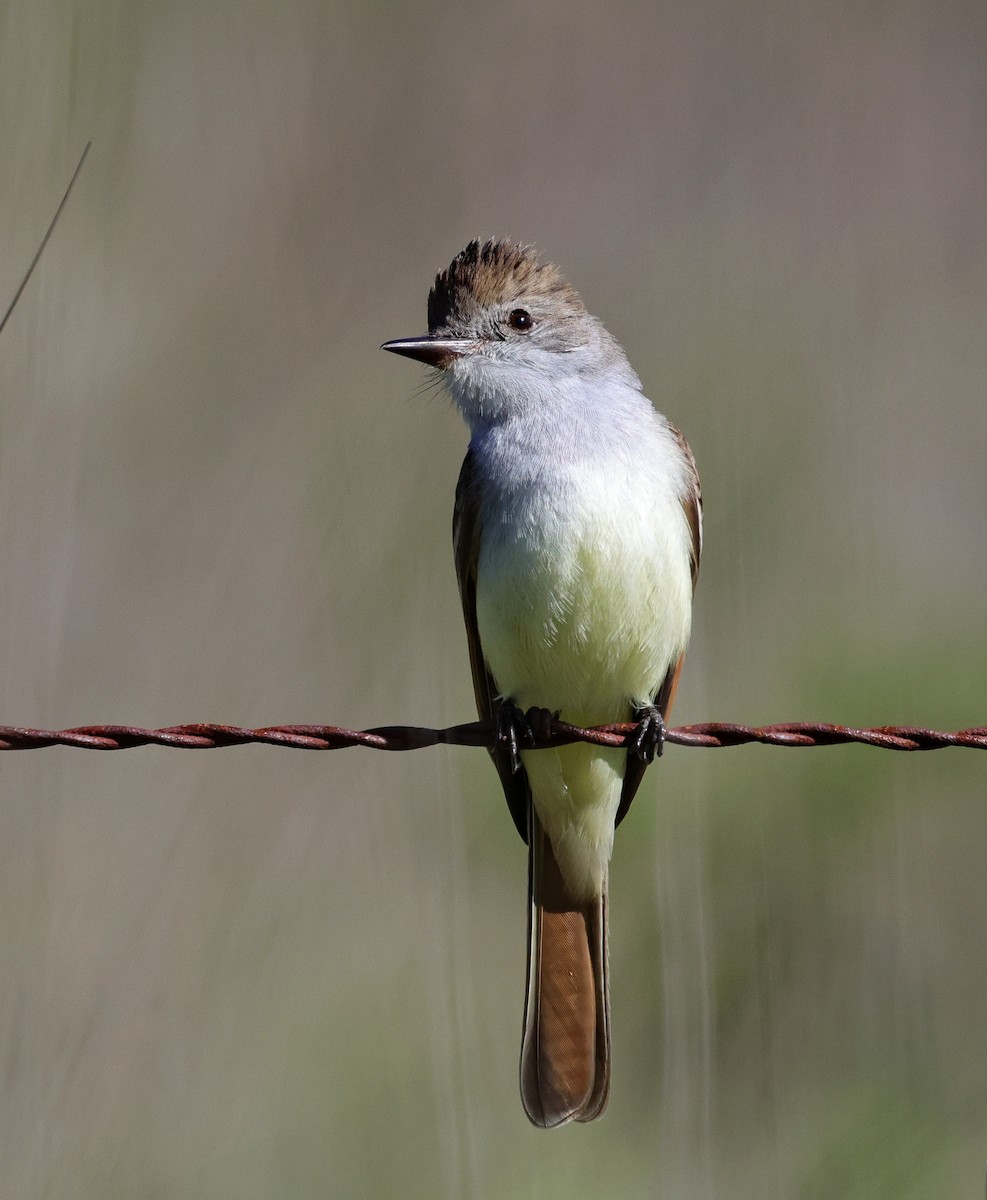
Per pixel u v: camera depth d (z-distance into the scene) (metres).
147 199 13.48
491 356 9.58
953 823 12.70
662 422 9.77
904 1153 11.09
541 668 9.29
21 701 11.45
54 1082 10.41
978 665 12.95
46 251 11.77
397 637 12.12
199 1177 10.69
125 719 11.89
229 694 11.96
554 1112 9.09
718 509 13.48
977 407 15.71
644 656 9.29
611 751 9.39
